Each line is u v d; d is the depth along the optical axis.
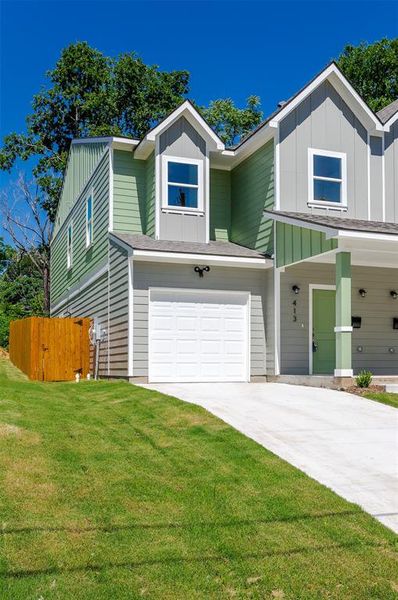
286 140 14.91
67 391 12.84
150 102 37.25
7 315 37.84
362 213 15.42
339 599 4.20
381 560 4.71
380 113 16.92
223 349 14.62
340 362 12.20
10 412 8.84
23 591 4.14
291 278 14.90
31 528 5.02
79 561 4.56
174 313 14.26
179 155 15.59
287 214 14.09
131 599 4.12
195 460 6.95
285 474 6.53
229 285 14.80
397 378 12.80
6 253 40.66
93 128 35.72
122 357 14.34
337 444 7.83
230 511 5.52
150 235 15.66
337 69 15.13
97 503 5.60
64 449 7.12
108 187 16.30
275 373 14.59
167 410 9.55
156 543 4.88
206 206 15.71
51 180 37.41
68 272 23.84
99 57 37.41
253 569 4.53
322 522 5.35
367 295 15.95
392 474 6.70
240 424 8.69
